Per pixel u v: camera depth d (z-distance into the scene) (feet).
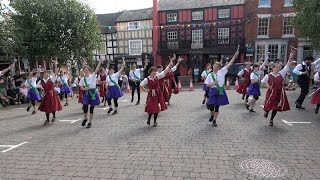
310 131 19.48
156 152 15.85
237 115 25.59
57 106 24.58
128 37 89.66
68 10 52.49
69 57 55.21
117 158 15.10
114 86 28.32
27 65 61.62
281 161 13.99
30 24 51.11
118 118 26.16
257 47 77.46
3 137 20.43
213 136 18.76
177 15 84.79
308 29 39.17
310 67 27.76
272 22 75.56
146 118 25.67
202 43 83.20
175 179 12.23
